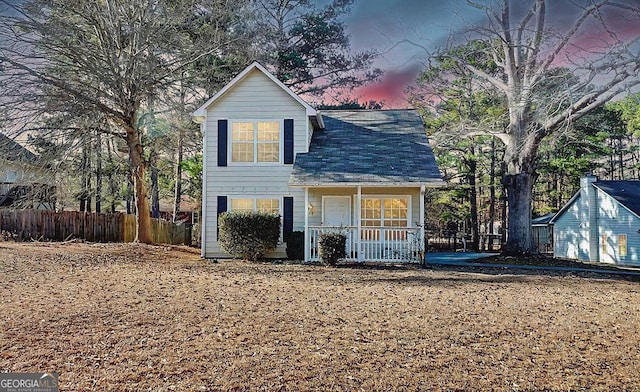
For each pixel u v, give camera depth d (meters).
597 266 18.95
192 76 23.08
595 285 12.90
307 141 18.19
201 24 23.78
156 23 20.47
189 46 21.98
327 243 15.75
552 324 7.84
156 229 25.89
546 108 19.08
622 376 5.45
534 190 41.62
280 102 18.25
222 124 18.30
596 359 6.05
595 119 30.33
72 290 9.61
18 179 19.83
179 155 31.34
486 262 18.94
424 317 8.06
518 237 20.89
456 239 35.75
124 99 20.03
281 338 6.55
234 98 18.33
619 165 40.47
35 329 6.64
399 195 17.77
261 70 18.14
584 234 27.64
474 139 29.44
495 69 26.95
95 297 8.97
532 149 20.59
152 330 6.79
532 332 7.29
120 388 4.77
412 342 6.55
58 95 18.69
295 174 16.72
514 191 21.02
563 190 40.28
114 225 23.47
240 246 16.70
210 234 18.22
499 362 5.84
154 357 5.66
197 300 8.99
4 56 18.36
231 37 24.36
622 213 24.94
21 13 18.34
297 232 17.34
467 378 5.28
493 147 33.28
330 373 5.30
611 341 6.89
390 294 10.23
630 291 11.95
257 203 18.22
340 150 18.31
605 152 31.70
